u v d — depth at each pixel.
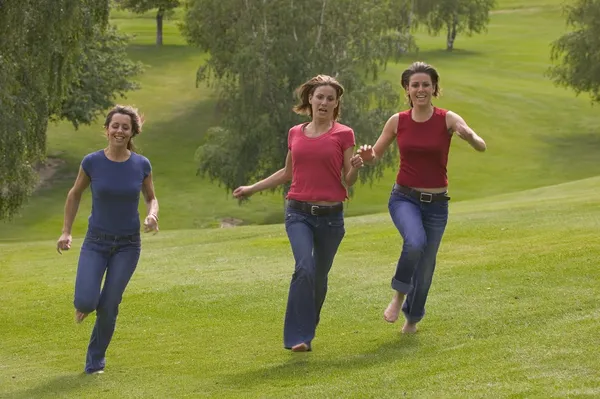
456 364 10.70
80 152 84.62
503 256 18.47
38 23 33.94
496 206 37.62
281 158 71.56
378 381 10.32
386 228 28.47
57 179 77.69
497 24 157.62
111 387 11.59
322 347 12.77
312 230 11.91
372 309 15.34
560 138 94.12
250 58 70.19
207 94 103.19
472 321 13.21
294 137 11.98
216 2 72.56
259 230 36.66
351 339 13.12
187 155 86.62
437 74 11.79
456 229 24.64
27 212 69.75
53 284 21.83
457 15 135.25
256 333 14.63
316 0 71.75
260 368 11.91
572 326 11.86
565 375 9.66
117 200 11.98
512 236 22.53
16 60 34.12
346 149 11.78
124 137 11.96
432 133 11.80
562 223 23.97
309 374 11.20
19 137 34.50
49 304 19.02
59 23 34.09
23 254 33.00
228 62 74.44
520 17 162.62
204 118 96.12
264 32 71.88
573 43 96.56
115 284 12.07
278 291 17.97
